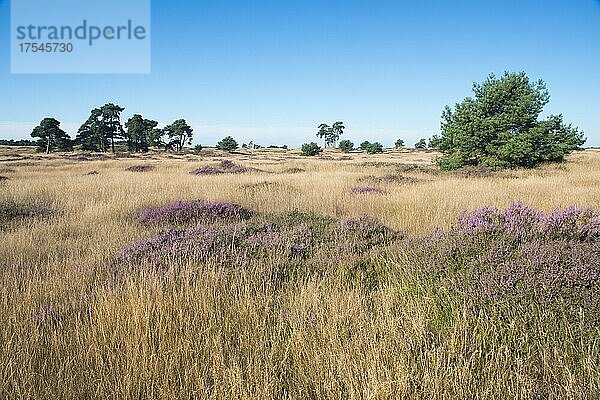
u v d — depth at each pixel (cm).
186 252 565
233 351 319
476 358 303
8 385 272
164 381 279
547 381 277
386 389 259
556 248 443
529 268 400
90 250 647
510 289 379
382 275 500
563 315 338
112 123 10644
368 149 9319
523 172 2442
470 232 518
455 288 403
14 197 1208
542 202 1087
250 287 447
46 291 454
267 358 306
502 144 2695
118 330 345
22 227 812
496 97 2733
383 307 389
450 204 1043
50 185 1541
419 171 2814
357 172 2684
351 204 1098
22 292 442
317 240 686
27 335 344
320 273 518
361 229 722
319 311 378
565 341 311
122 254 580
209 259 541
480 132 2678
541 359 301
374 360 288
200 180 1819
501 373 283
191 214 929
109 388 279
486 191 1307
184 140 12481
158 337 333
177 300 397
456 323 342
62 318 392
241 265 533
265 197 1236
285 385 283
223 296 423
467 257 461
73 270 527
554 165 2792
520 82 2767
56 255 595
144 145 11088
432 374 278
